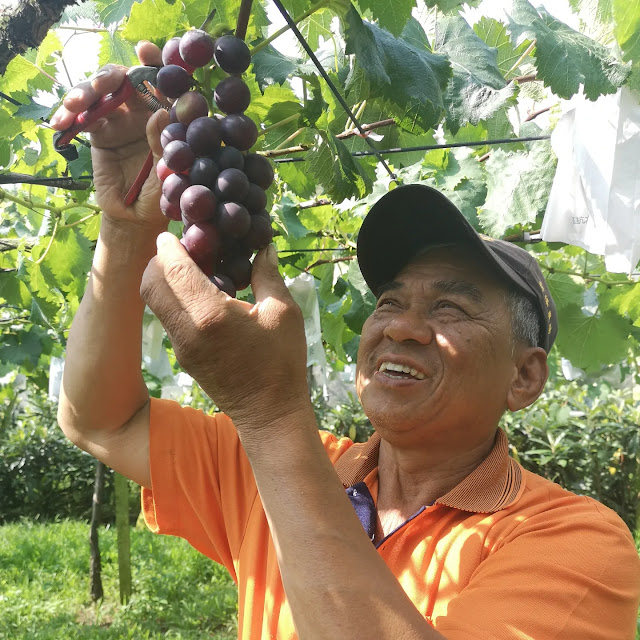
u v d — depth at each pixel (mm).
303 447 1195
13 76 3207
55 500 10773
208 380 1198
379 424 1672
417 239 1748
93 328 1839
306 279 4422
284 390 1204
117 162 1707
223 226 1200
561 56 2377
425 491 1703
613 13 2412
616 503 9180
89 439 1972
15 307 5184
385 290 1758
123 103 1619
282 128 2115
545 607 1314
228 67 1302
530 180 3314
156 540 8453
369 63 1719
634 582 1439
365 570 1147
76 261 4051
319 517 1161
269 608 1648
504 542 1491
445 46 2422
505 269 1676
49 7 1938
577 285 4367
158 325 4363
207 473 1935
